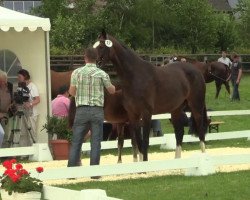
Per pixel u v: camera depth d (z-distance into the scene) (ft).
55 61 131.75
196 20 192.95
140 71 42.47
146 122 42.52
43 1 181.68
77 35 164.66
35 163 48.98
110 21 180.14
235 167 44.55
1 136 49.44
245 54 177.99
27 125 53.78
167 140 57.98
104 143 53.47
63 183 38.96
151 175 41.70
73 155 39.60
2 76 52.39
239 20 225.15
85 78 39.27
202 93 47.78
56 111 54.75
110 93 40.73
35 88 54.34
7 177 30.35
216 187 36.29
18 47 55.42
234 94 103.96
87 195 26.96
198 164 40.93
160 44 191.31
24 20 51.88
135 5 183.83
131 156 52.60
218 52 196.03
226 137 60.95
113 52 41.70
